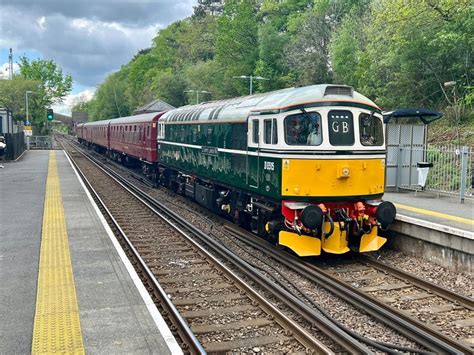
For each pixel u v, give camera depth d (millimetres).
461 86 25984
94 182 23984
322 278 8930
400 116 14500
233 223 14336
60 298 6844
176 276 9320
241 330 6777
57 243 10078
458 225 9758
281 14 59375
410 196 13891
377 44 30141
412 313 7543
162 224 14016
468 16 23656
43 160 34031
